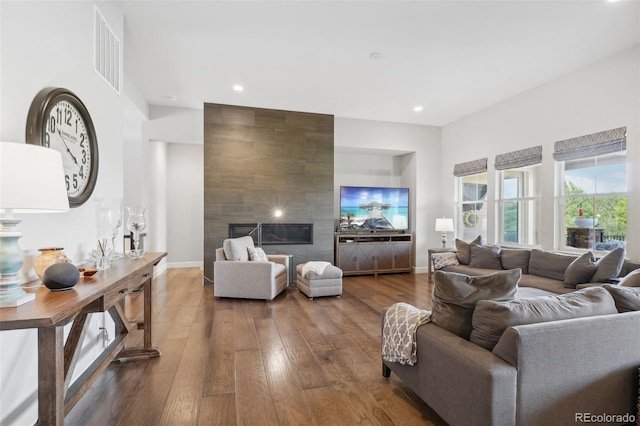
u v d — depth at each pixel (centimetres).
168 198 654
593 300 169
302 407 192
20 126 160
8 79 151
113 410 188
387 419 181
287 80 438
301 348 276
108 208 226
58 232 192
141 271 210
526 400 140
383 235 625
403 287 518
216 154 529
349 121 612
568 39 332
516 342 138
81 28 220
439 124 652
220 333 309
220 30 319
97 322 253
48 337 124
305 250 571
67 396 167
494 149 533
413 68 401
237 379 223
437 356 166
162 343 285
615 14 289
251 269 421
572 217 417
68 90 195
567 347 146
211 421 179
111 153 269
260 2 277
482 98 505
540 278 386
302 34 325
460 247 511
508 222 515
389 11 287
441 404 163
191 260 667
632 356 161
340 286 448
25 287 150
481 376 137
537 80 436
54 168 136
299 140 568
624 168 361
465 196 611
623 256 313
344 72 413
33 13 170
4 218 128
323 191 581
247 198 542
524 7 280
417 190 654
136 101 458
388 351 203
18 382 158
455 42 339
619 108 356
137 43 343
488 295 168
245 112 541
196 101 518
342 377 227
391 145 636
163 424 176
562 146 419
